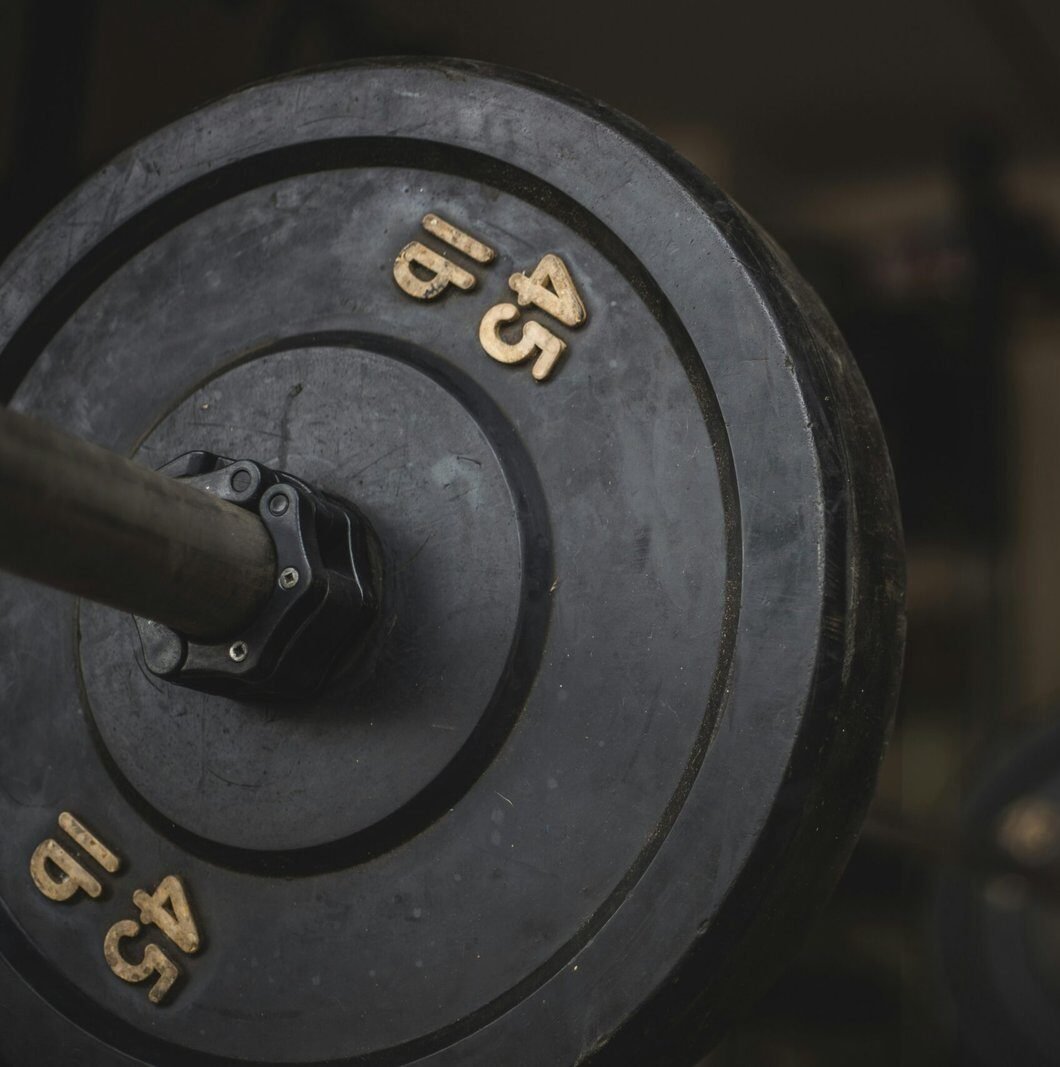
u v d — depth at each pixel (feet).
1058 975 7.79
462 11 8.98
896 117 12.66
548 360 4.10
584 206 4.10
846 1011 11.89
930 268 13.26
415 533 4.11
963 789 9.21
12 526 3.61
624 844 3.97
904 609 4.08
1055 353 15.64
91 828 4.24
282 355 4.24
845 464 3.97
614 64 11.18
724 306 4.00
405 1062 4.02
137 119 7.60
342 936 4.09
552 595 4.06
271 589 3.96
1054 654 15.49
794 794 3.89
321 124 4.28
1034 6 10.77
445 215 4.21
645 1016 3.92
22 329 4.42
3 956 4.25
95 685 4.24
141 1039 4.18
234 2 6.56
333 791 4.09
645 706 3.99
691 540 4.00
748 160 13.26
